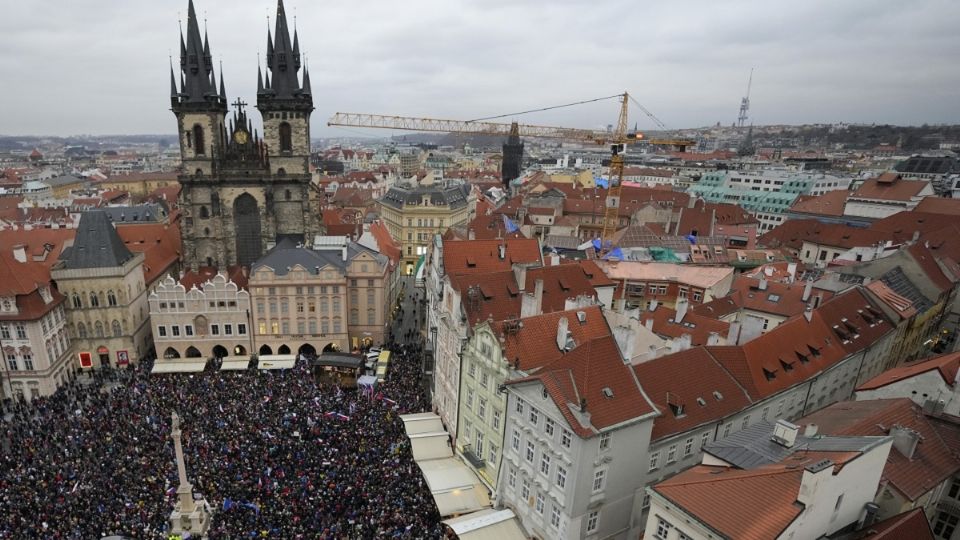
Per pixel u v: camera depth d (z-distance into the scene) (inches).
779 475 1366.9
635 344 2503.7
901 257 3762.3
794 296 3253.0
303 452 2667.3
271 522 2174.0
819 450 1473.9
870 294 3260.3
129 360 4025.6
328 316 4170.8
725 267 4156.0
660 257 4517.7
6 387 3484.3
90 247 3853.3
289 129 5103.3
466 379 2650.1
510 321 2399.1
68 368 3814.0
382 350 3973.9
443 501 2333.9
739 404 2288.4
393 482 2474.2
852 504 1417.3
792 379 2511.1
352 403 3166.8
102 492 2346.2
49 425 2898.6
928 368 2018.9
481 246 3523.6
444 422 2989.7
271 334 4143.7
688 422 2137.1
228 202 5078.7
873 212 6363.2
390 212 7598.4
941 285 3703.3
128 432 2800.2
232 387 3356.3
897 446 1643.7
